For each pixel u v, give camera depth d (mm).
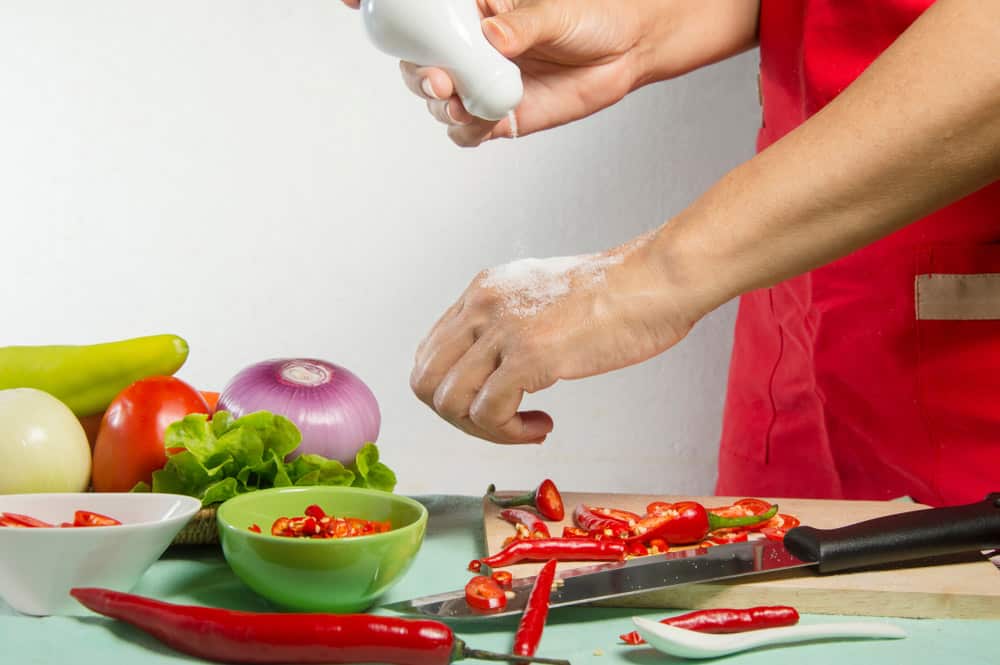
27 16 2354
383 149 2318
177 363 950
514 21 834
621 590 683
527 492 923
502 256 2326
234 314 2398
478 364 800
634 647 633
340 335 2383
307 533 682
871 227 700
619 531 816
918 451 984
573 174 2291
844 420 1041
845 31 986
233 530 642
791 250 715
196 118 2352
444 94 802
